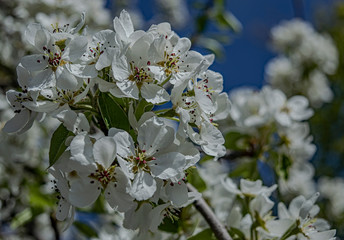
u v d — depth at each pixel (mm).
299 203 459
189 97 402
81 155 377
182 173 388
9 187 620
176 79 402
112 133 383
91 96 404
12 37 620
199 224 464
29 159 644
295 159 577
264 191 468
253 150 554
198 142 400
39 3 620
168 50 406
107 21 738
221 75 420
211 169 517
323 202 1062
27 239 656
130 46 396
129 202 381
